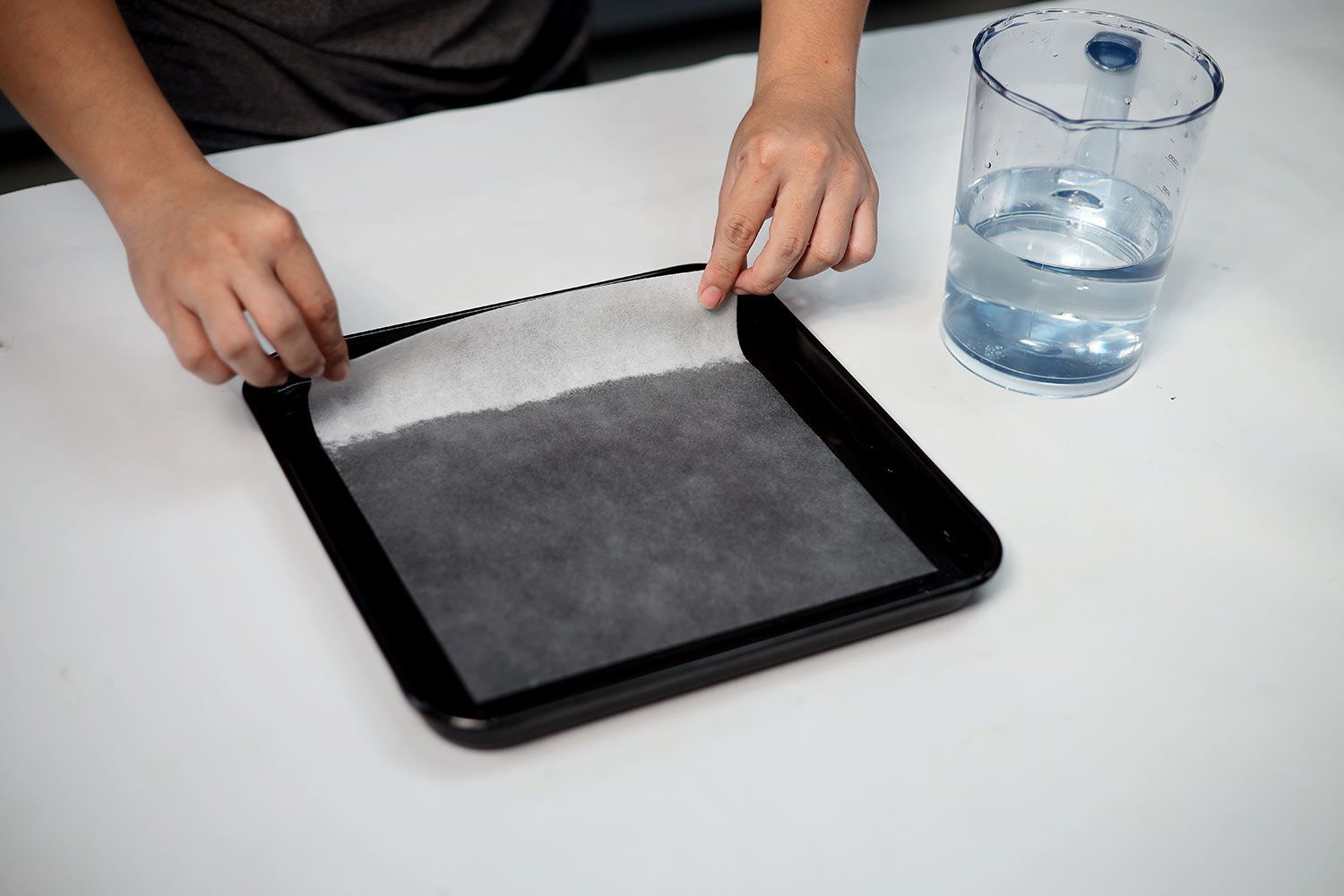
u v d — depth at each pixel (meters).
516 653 0.42
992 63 0.56
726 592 0.45
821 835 0.39
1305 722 0.43
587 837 0.38
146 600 0.45
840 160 0.58
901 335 0.61
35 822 0.38
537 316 0.55
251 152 0.71
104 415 0.54
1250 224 0.70
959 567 0.47
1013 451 0.54
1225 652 0.46
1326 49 0.88
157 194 0.52
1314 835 0.40
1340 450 0.56
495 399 0.54
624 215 0.69
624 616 0.44
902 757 0.41
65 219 0.66
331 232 0.65
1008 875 0.38
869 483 0.51
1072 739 0.42
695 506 0.49
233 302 0.48
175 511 0.49
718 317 0.58
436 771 0.40
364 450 0.51
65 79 0.55
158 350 0.58
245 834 0.38
